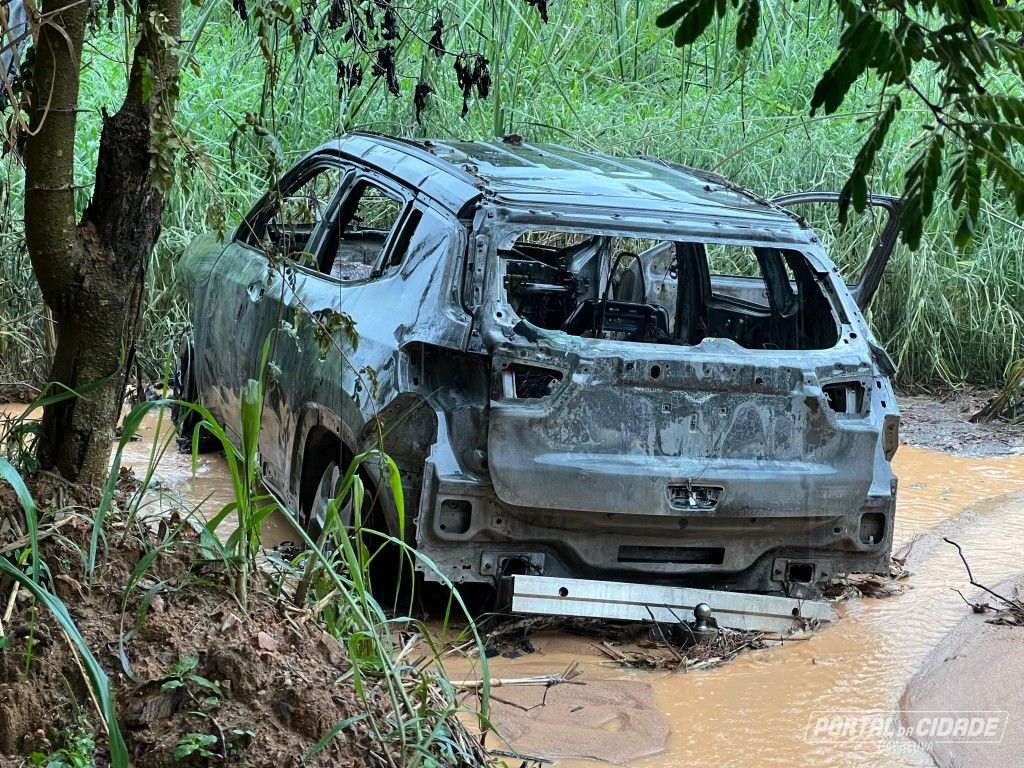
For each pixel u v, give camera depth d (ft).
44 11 11.45
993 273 32.24
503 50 35.42
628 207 16.88
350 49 34.01
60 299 12.26
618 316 20.24
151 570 12.05
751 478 16.15
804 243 17.63
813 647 16.70
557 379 15.61
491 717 13.99
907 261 31.99
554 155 20.36
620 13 41.16
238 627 11.69
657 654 16.19
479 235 15.98
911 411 30.40
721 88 40.42
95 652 11.12
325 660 11.90
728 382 16.07
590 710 14.40
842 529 17.15
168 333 27.73
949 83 8.82
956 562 20.38
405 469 15.79
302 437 17.97
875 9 8.75
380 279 17.33
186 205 29.32
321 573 12.96
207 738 10.57
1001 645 16.76
